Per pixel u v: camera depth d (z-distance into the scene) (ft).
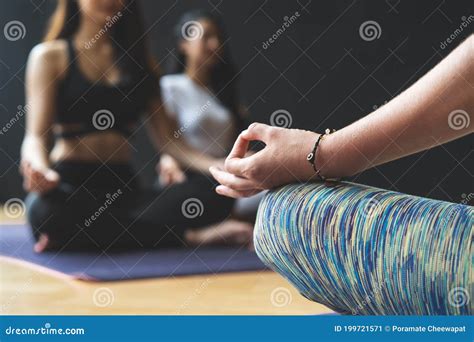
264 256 3.54
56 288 8.89
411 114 3.13
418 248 2.89
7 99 21.33
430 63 18.01
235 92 14.01
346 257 3.09
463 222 2.84
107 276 9.89
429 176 16.74
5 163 21.52
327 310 7.11
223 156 13.74
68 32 13.03
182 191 13.34
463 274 2.78
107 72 13.08
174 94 13.60
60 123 12.99
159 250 13.07
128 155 13.34
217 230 13.57
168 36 19.94
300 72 18.99
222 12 19.43
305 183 3.41
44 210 12.65
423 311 2.96
